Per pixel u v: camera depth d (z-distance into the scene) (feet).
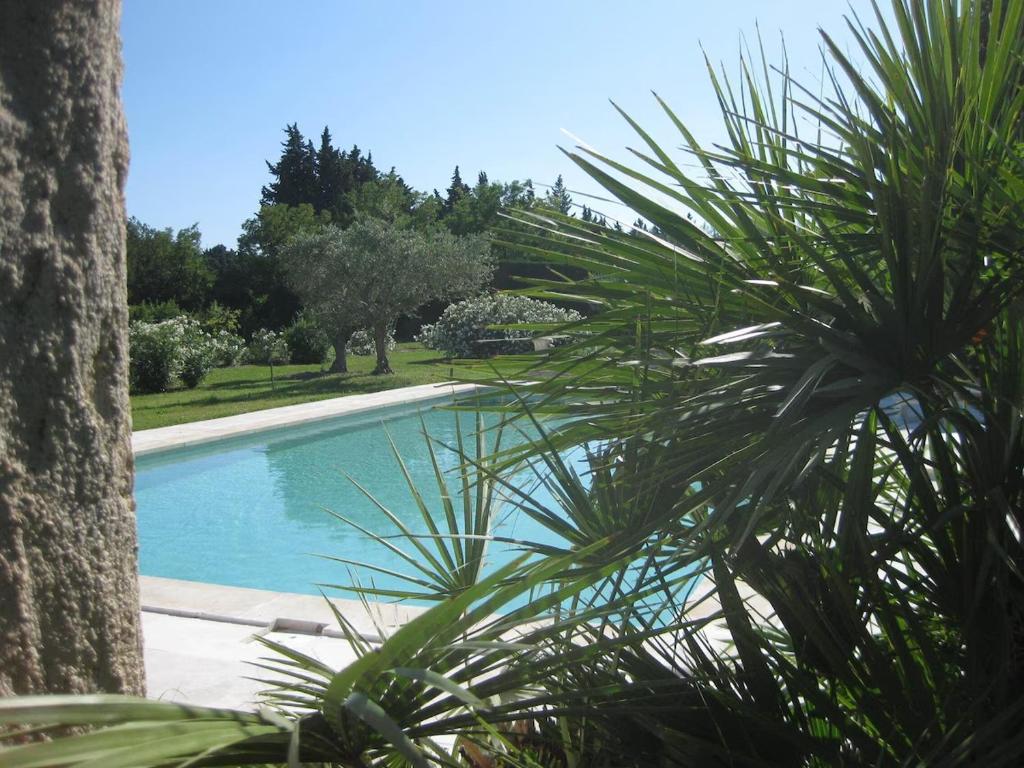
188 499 35.86
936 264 4.56
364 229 78.54
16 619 3.88
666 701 4.75
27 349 3.97
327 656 14.43
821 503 5.31
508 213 5.87
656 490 4.80
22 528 3.92
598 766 5.09
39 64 4.00
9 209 3.88
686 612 4.80
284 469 40.83
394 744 2.88
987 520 4.38
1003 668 4.26
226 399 60.80
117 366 4.48
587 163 5.47
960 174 5.18
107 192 4.38
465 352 71.72
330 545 29.53
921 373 4.68
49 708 2.86
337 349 81.76
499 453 5.79
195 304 127.13
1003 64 5.09
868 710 4.51
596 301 6.15
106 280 4.39
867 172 4.69
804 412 4.61
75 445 4.18
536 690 5.74
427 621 3.20
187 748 3.05
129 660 4.52
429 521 6.86
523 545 5.46
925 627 5.08
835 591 4.72
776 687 4.79
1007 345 4.79
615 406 5.19
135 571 4.61
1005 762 3.83
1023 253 4.65
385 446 45.62
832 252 5.46
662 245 5.36
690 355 4.94
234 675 13.55
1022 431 4.58
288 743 3.43
